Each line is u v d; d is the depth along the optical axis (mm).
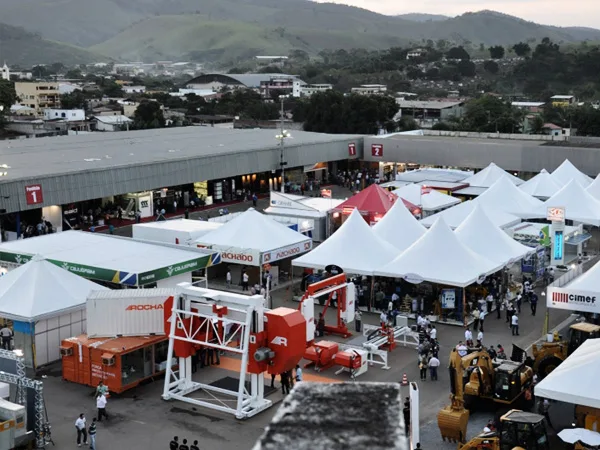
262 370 24922
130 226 56875
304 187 73562
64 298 30000
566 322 34719
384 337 30734
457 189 62500
